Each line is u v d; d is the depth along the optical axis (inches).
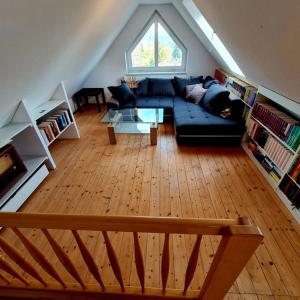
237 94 115.3
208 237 62.1
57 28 56.2
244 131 106.8
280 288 49.4
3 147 71.8
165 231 26.6
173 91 154.2
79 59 105.7
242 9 51.6
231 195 78.6
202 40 148.4
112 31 127.0
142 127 122.5
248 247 26.1
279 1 36.1
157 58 169.6
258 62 69.2
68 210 74.0
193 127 106.1
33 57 56.3
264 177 87.6
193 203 75.4
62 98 111.1
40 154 91.8
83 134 131.3
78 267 54.8
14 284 45.3
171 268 54.1
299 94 62.0
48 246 61.0
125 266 54.9
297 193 67.4
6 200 67.4
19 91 68.8
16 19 37.7
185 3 106.6
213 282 34.0
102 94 179.6
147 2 140.3
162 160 101.3
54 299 45.3
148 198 78.2
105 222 26.9
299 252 57.5
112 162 101.0
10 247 34.7
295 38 40.0
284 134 75.0
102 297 43.8
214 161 99.6
